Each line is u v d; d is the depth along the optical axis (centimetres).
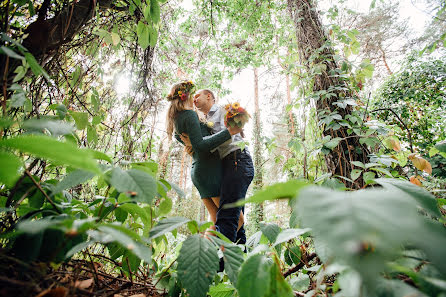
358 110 170
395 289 36
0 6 72
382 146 153
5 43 69
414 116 489
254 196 32
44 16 81
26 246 48
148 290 78
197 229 65
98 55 129
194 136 154
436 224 39
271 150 171
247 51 436
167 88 254
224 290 77
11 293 41
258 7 350
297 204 23
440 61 498
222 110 188
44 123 43
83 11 91
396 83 527
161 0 106
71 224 39
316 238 49
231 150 160
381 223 18
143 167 66
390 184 47
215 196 169
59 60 95
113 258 77
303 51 208
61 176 104
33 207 59
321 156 165
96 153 51
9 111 72
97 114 122
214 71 466
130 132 146
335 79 182
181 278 54
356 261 17
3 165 30
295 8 224
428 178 265
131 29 133
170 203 73
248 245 92
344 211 20
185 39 372
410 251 42
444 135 466
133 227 77
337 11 221
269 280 44
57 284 51
